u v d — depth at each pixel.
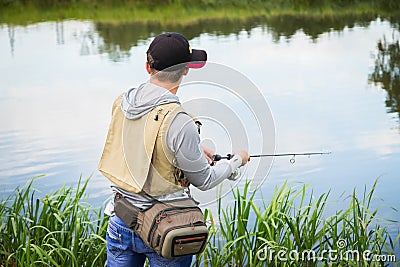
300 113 8.81
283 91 10.08
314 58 12.85
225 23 18.30
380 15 19.31
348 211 4.54
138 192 3.02
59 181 6.40
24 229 4.25
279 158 6.88
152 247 3.01
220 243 4.70
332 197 5.77
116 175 3.13
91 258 4.28
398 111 8.88
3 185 6.26
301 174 6.39
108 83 10.84
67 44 15.11
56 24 18.61
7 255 4.30
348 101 9.40
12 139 7.82
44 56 13.60
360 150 7.16
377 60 12.53
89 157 7.20
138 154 3.03
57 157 7.15
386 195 5.80
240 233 4.42
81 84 10.82
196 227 2.99
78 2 22.28
